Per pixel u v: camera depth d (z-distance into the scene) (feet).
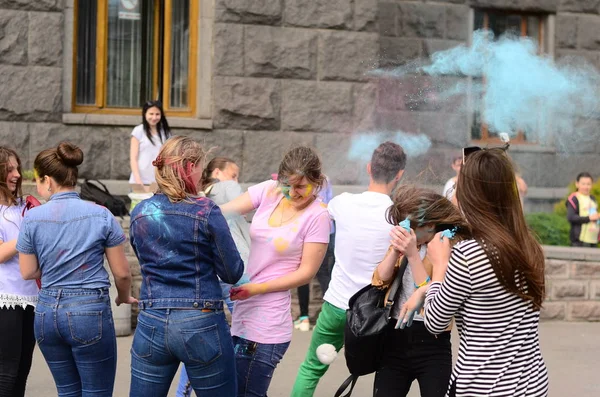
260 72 37.55
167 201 14.29
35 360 25.00
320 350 17.28
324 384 23.35
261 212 16.14
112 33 37.40
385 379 15.10
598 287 33.37
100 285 15.64
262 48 37.45
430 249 14.33
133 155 31.53
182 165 14.32
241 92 37.35
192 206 14.17
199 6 37.27
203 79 37.29
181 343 13.93
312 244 15.65
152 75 37.88
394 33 44.52
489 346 11.74
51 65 35.29
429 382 14.78
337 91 38.50
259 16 37.37
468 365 11.81
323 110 38.32
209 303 14.07
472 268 11.68
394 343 15.07
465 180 12.11
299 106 38.01
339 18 38.34
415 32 44.83
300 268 15.67
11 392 16.88
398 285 14.98
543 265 11.93
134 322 29.53
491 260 11.61
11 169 17.19
